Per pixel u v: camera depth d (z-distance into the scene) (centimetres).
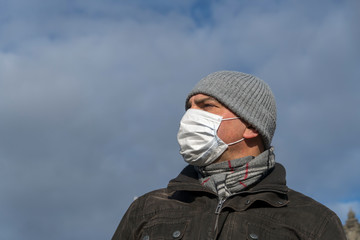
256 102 458
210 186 431
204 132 447
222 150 447
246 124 457
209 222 408
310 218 408
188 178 453
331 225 409
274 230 402
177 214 431
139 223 446
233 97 455
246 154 453
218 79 466
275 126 479
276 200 417
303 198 428
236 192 427
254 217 407
